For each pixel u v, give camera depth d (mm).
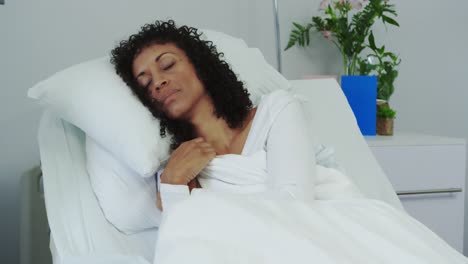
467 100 2334
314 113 1478
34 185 1361
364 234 743
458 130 2346
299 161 987
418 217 1720
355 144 1431
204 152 1011
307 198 943
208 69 1095
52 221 1001
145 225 1066
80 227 1007
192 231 729
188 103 1064
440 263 701
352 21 1981
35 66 1682
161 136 1046
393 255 698
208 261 642
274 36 2016
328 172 1070
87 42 1743
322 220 764
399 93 2238
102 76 1082
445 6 2244
